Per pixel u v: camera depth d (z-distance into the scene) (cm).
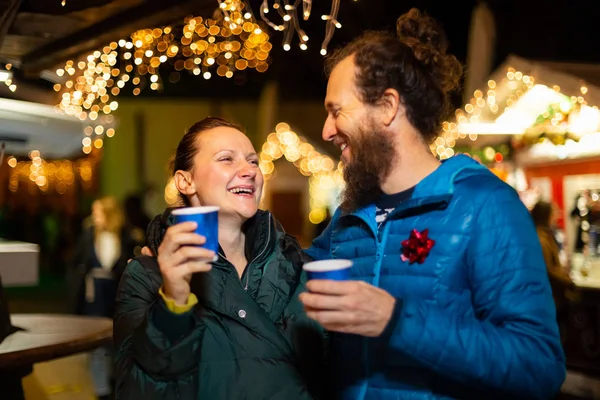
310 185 1493
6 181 1741
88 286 654
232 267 192
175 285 155
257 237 203
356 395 180
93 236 662
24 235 1911
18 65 341
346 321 149
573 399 502
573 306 507
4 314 302
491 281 166
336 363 192
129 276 190
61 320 355
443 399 170
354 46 191
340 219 206
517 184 593
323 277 150
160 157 1570
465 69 216
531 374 155
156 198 1573
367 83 179
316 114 1305
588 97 456
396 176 186
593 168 516
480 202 172
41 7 275
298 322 196
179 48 493
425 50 189
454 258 171
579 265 536
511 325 160
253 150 209
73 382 389
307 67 1291
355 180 185
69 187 1888
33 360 263
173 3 274
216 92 1501
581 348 502
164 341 157
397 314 152
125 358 172
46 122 376
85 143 482
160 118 1557
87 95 454
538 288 163
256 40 524
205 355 181
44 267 1894
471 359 153
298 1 346
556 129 521
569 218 546
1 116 348
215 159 201
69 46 306
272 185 1434
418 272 174
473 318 169
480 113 552
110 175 1581
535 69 480
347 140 187
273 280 199
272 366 184
